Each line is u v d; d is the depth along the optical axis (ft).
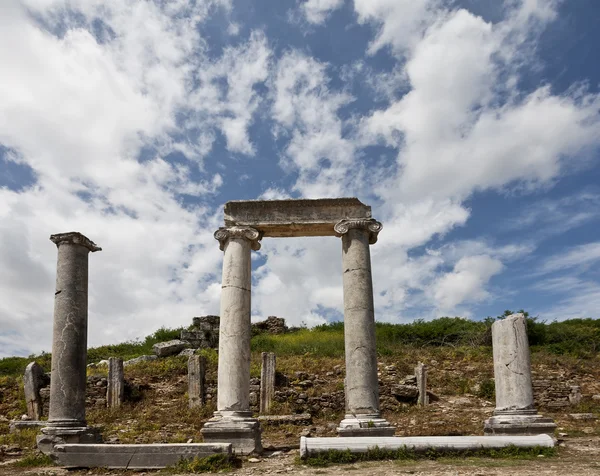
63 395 42.06
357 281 44.98
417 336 106.83
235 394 42.09
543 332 100.22
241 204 47.37
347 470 31.22
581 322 116.67
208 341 102.89
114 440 49.03
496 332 44.21
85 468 36.17
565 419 60.80
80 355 43.75
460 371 78.89
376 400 42.68
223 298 44.83
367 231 46.73
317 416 67.10
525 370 42.24
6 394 71.67
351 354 43.50
